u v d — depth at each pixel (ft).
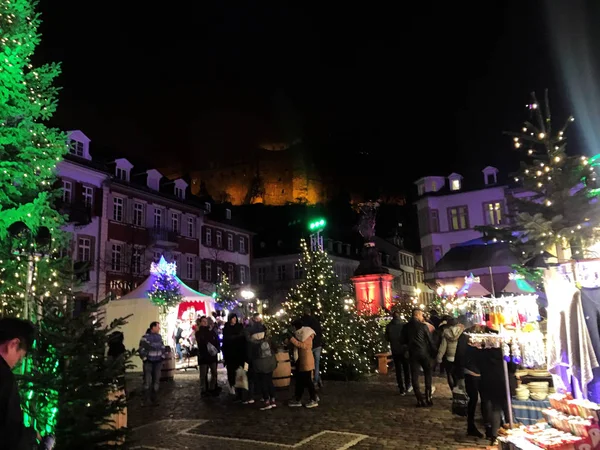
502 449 19.66
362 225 71.15
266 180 346.74
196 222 140.15
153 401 36.91
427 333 32.27
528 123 26.61
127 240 113.80
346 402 34.50
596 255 23.09
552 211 24.73
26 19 33.81
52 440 12.09
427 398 32.12
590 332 18.86
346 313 49.93
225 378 52.54
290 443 24.14
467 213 141.28
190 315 85.81
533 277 27.17
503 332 22.90
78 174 102.68
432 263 142.51
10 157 30.83
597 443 17.02
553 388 23.17
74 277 22.17
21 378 16.89
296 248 172.24
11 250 24.62
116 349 31.86
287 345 42.11
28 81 33.17
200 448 23.81
